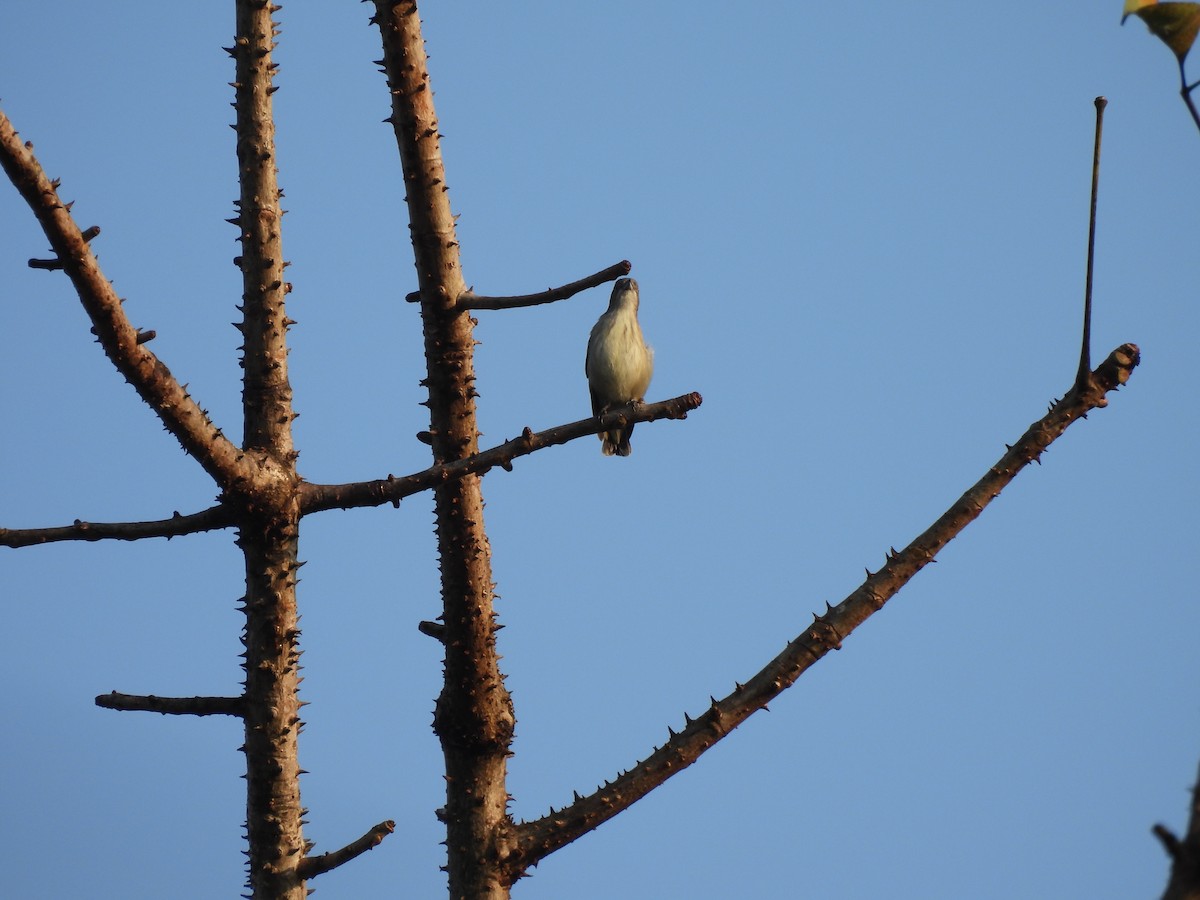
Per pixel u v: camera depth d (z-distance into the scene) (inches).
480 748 470.0
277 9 476.1
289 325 464.1
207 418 419.8
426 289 481.4
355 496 442.6
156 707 434.6
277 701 434.9
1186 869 198.5
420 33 482.9
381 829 427.2
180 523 431.5
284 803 429.4
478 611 470.0
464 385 485.4
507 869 455.5
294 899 421.4
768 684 426.9
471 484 472.1
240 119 464.8
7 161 360.5
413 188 478.0
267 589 437.4
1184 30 221.3
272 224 462.9
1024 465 413.7
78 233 377.4
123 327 394.3
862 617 422.0
